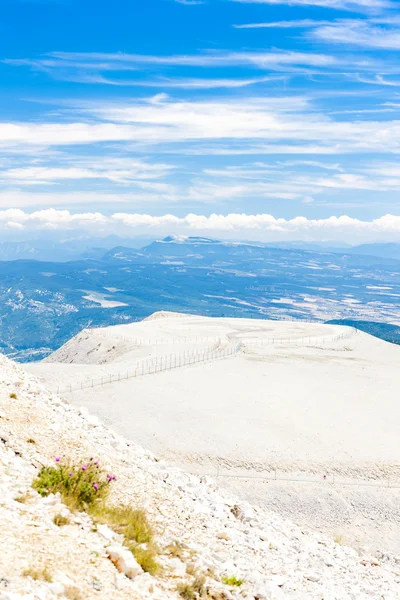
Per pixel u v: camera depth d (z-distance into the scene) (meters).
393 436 92.56
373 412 106.00
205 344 178.38
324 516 66.62
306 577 17.86
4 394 21.58
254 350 166.00
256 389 117.00
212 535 17.64
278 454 81.06
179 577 12.90
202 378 124.88
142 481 19.73
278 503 68.25
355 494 71.94
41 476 15.16
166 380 121.12
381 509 68.81
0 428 17.81
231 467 76.56
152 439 82.56
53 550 11.15
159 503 18.19
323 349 177.38
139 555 12.73
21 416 19.75
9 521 11.78
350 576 21.84
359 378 136.12
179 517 17.81
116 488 17.53
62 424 21.19
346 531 63.56
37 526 12.11
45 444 18.22
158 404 100.75
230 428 89.88
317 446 85.44
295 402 108.69
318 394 116.75
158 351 163.88
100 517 14.31
